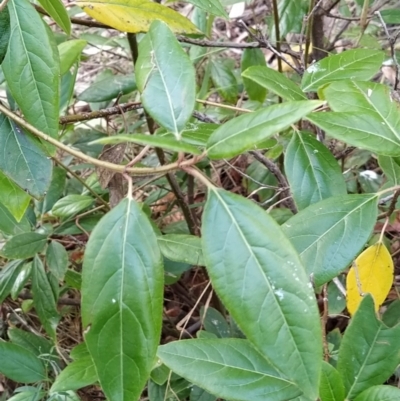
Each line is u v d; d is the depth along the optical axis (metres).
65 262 0.61
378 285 0.43
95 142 0.26
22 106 0.37
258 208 0.29
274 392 0.33
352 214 0.36
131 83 0.62
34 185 0.39
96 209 0.64
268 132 0.28
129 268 0.31
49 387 0.59
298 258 0.28
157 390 0.56
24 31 0.37
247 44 0.63
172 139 0.29
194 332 0.75
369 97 0.38
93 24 0.56
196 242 0.49
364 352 0.35
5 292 0.64
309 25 0.62
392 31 0.88
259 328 0.28
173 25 0.51
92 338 0.31
